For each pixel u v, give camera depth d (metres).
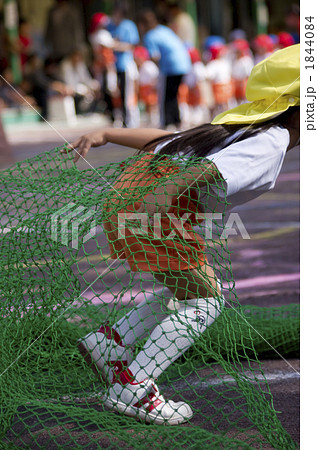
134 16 25.42
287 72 3.07
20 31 20.28
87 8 25.28
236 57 19.06
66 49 19.97
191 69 16.55
